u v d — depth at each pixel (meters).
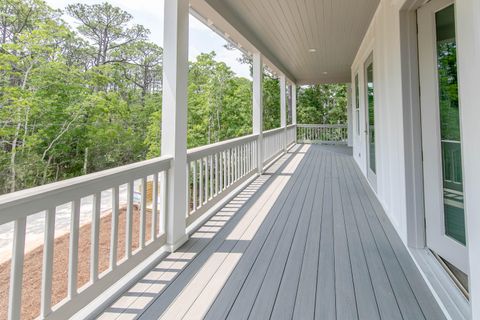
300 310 1.68
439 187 2.22
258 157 6.00
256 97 5.91
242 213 3.56
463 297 1.72
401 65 2.45
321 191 4.63
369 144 5.16
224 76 12.12
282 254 2.42
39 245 2.18
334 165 7.22
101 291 1.75
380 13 3.59
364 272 2.10
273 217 3.40
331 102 20.53
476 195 1.25
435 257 2.24
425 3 2.29
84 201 2.79
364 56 5.37
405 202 2.47
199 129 10.57
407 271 2.11
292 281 1.99
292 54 6.68
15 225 1.25
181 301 1.78
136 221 3.54
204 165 3.46
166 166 2.49
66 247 2.54
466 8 1.31
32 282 2.02
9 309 1.25
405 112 2.45
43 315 1.39
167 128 2.55
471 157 1.29
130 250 2.04
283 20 4.32
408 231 2.45
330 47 5.99
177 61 2.54
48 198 1.39
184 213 2.71
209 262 2.29
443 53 2.14
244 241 2.71
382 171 3.68
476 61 1.21
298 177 5.78
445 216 2.18
